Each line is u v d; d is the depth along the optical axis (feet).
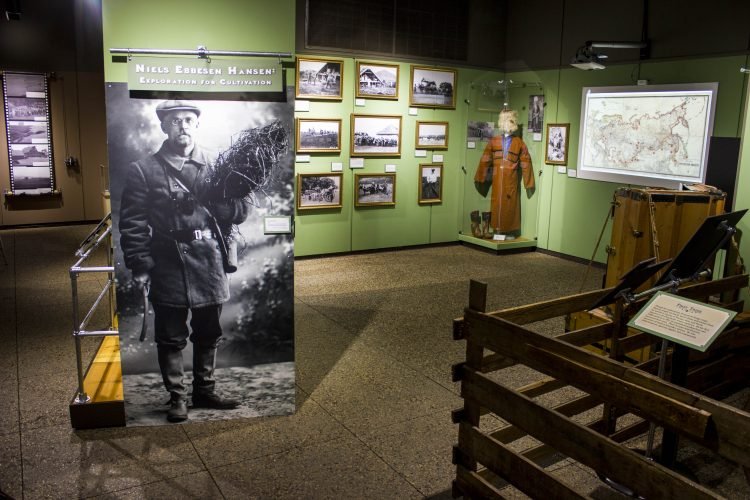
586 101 27.04
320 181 27.55
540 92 29.45
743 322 14.46
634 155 25.18
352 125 27.76
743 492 10.94
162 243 12.06
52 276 24.43
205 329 12.60
